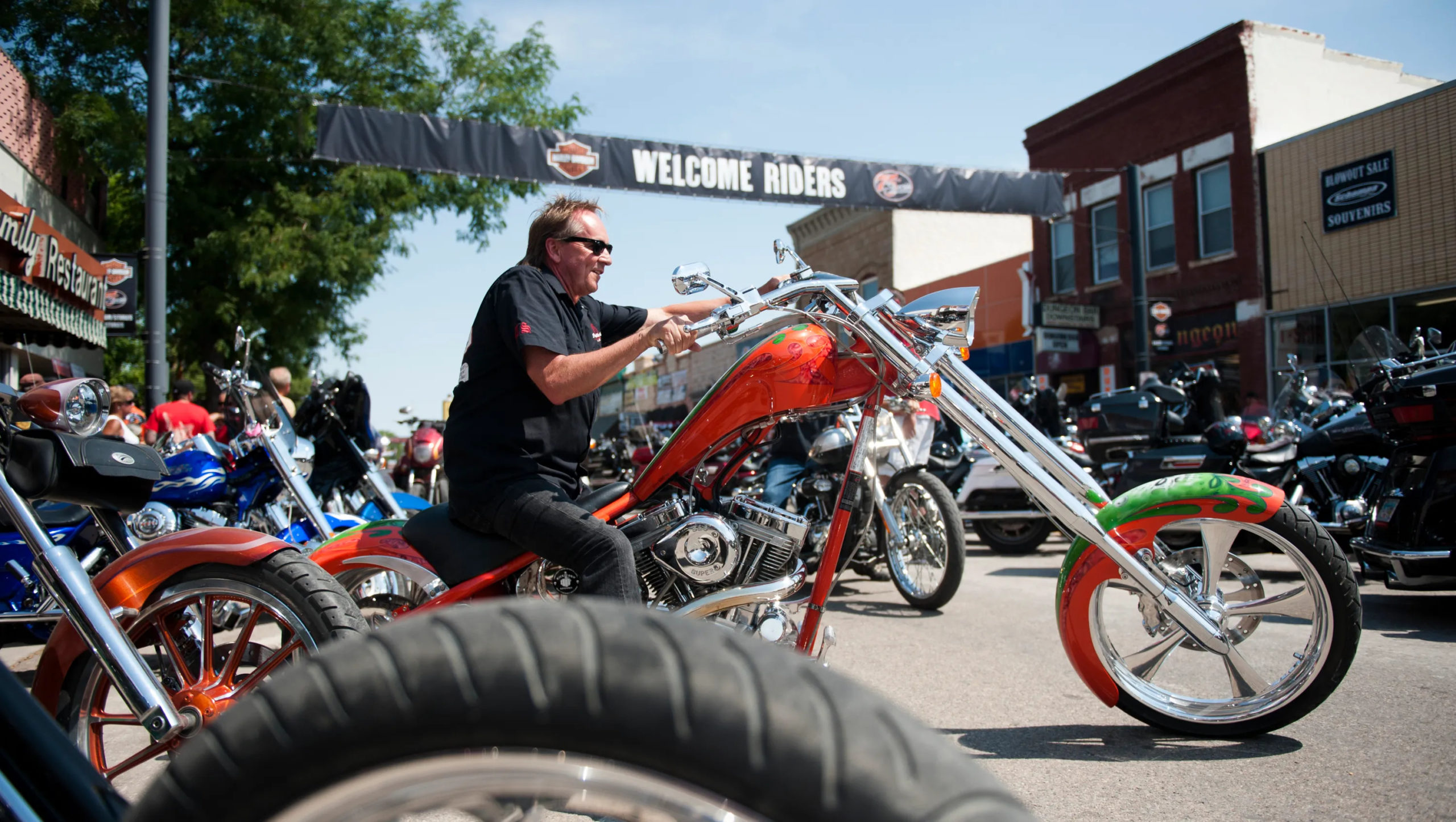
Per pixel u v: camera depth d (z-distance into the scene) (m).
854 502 3.01
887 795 0.78
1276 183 15.49
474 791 0.83
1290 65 16.27
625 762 0.81
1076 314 18.47
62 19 16.22
